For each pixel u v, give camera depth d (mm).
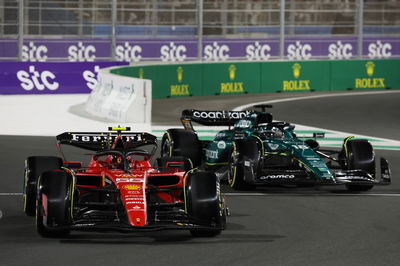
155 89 100125
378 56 148375
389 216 35406
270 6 146625
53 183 29141
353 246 29141
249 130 44844
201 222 29859
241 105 94750
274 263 26422
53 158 34156
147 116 75000
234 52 138500
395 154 58562
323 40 143875
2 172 46938
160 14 140250
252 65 111125
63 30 129625
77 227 28078
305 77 115625
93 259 26516
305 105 95812
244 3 143000
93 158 34062
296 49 142750
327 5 151125
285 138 43719
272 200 39312
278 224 33281
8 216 34156
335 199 39781
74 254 27156
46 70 100812
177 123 76062
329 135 69500
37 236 30031
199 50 125688
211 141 47438
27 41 123500
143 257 26906
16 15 124062
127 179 30797
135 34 138125
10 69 99000
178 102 96750
